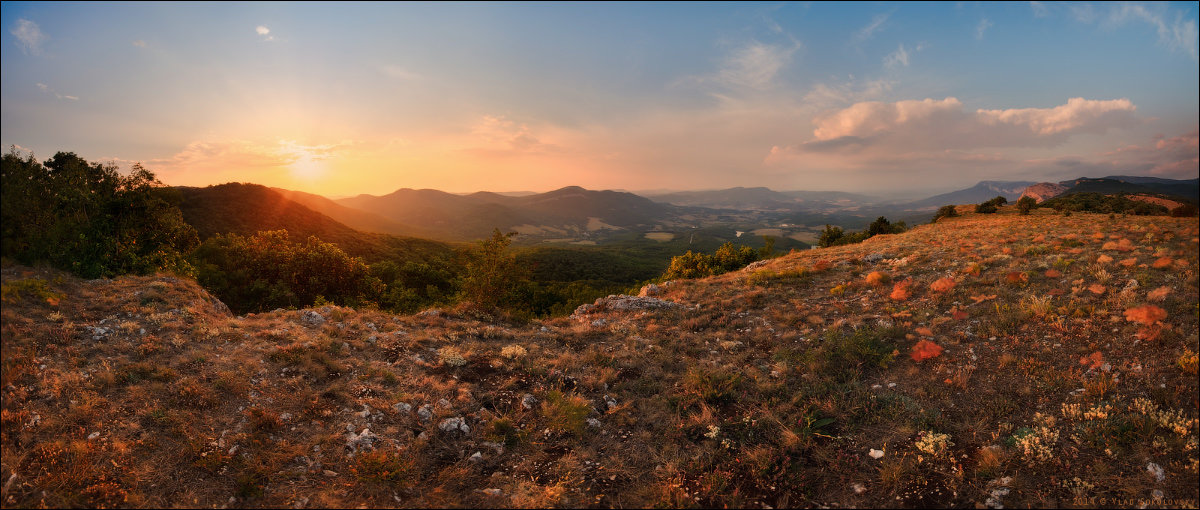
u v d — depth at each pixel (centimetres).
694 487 643
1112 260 1462
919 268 1939
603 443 764
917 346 1021
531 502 601
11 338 821
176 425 702
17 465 563
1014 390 806
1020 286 1394
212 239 3912
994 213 6825
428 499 609
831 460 678
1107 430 645
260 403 804
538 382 994
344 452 696
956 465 639
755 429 783
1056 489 571
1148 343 838
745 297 1788
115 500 548
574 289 5028
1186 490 529
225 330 1121
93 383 775
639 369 1091
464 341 1294
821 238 5728
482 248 2009
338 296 3800
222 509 562
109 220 1588
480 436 769
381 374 990
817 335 1233
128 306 1155
